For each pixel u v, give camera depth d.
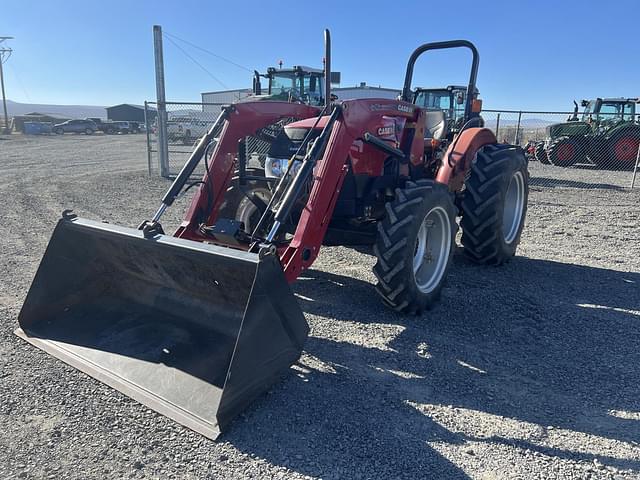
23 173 13.91
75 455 2.46
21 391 2.97
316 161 3.57
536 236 7.11
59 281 3.66
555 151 17.86
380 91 25.56
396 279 3.82
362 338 3.77
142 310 3.64
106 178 12.80
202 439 2.59
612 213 8.69
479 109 5.66
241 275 2.96
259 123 4.58
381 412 2.85
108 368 3.14
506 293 4.74
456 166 4.95
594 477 2.37
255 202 4.37
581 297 4.66
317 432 2.66
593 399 3.02
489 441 2.62
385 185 4.59
